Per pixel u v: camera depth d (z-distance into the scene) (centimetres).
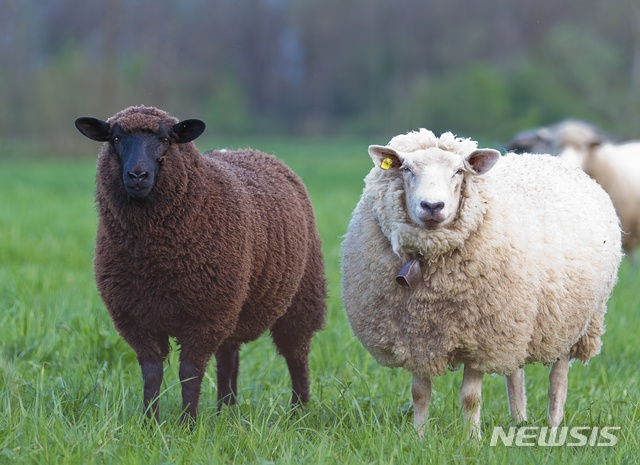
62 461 785
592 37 10469
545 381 1261
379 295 941
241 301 1007
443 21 12775
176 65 10494
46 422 869
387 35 13088
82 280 1827
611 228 1078
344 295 989
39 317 1321
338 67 13375
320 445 823
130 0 10706
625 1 9781
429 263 912
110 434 838
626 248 2364
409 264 905
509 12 12400
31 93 7744
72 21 12288
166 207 959
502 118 10662
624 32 9944
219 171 1044
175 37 11556
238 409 1003
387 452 845
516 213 953
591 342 1082
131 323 993
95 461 791
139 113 991
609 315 1584
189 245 966
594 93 9650
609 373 1268
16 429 845
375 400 1091
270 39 13812
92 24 12256
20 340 1243
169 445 857
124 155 955
